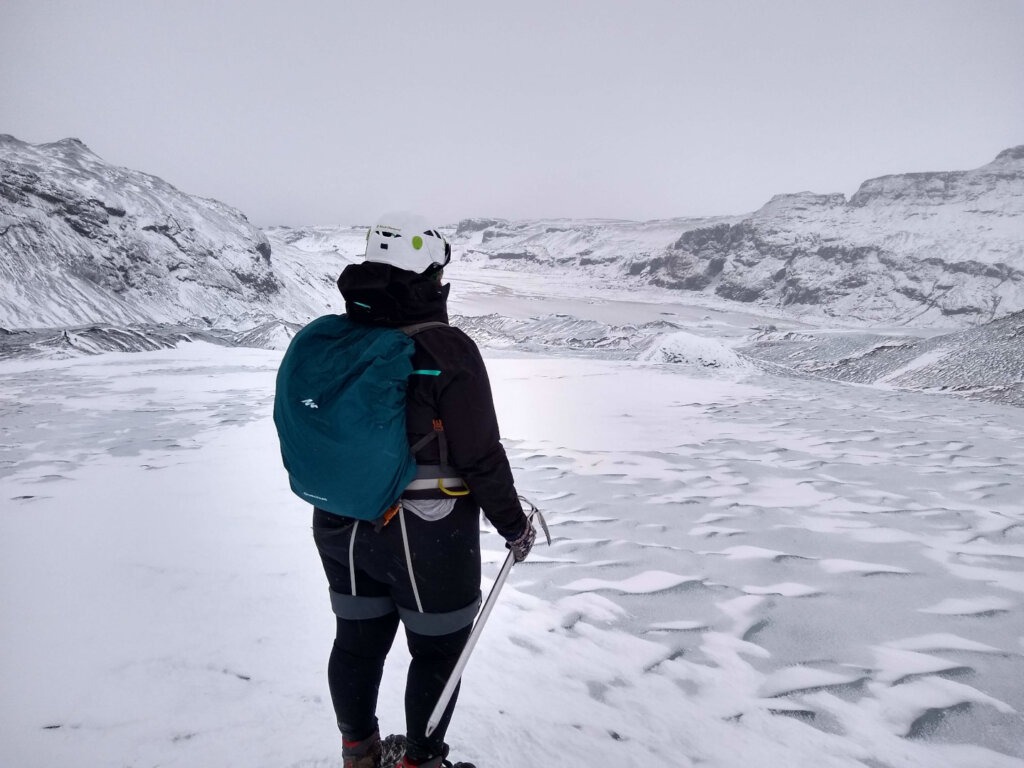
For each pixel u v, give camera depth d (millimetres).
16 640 2689
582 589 3389
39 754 1955
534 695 2352
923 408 10500
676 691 2422
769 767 1989
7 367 17734
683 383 14000
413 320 1673
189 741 2020
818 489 5492
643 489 5496
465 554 1687
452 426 1578
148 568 3516
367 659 1783
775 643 2824
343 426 1522
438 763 1739
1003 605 3219
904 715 2289
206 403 10727
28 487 5332
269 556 3703
